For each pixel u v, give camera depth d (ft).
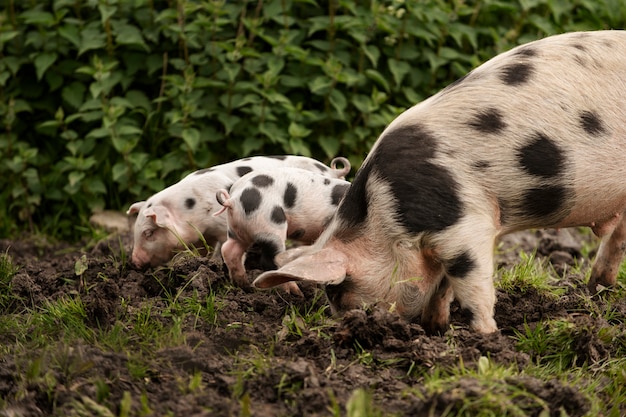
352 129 40.65
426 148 23.36
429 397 19.42
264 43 41.63
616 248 27.68
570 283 28.81
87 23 41.98
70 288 28.35
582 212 24.73
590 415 19.93
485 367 20.99
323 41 40.98
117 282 28.27
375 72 39.75
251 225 27.25
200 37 40.57
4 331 24.94
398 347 22.45
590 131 23.94
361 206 24.07
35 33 41.22
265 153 40.45
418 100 40.73
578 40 25.20
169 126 39.47
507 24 44.55
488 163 23.39
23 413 19.92
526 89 23.94
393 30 40.19
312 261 23.30
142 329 24.07
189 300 25.70
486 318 23.44
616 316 26.30
